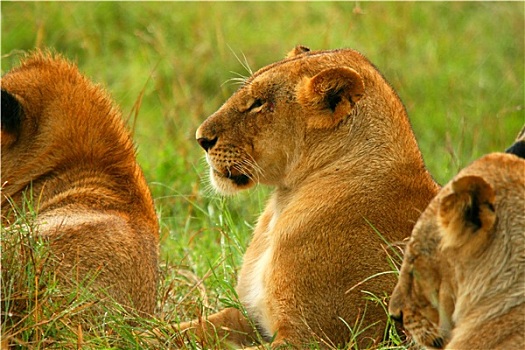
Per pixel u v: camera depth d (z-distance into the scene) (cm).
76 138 1111
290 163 1035
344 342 988
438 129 1747
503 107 1789
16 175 1108
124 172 1112
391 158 1008
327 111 1010
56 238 988
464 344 775
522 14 2061
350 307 984
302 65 1038
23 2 1988
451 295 796
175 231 1307
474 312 777
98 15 1992
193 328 1005
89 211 1058
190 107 1725
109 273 991
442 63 1953
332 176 1011
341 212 994
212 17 1995
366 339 986
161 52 1870
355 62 1037
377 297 979
